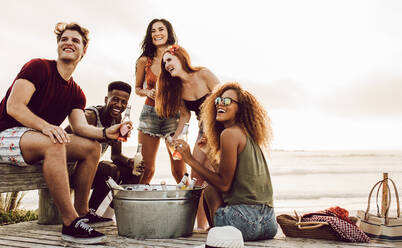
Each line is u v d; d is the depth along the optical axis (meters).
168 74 3.97
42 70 2.85
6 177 2.82
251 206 2.74
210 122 3.12
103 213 3.61
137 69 4.65
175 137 4.00
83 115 3.31
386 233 2.99
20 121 2.68
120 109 3.80
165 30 4.50
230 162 2.72
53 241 2.72
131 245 2.60
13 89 2.73
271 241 2.76
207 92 3.88
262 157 2.88
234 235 2.25
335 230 2.75
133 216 2.80
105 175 3.59
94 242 2.59
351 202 10.56
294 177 23.97
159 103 4.03
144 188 3.32
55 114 3.07
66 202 2.63
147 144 4.39
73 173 3.52
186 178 3.18
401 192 14.20
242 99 2.92
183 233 2.91
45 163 2.60
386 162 44.19
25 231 3.14
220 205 2.94
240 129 2.83
